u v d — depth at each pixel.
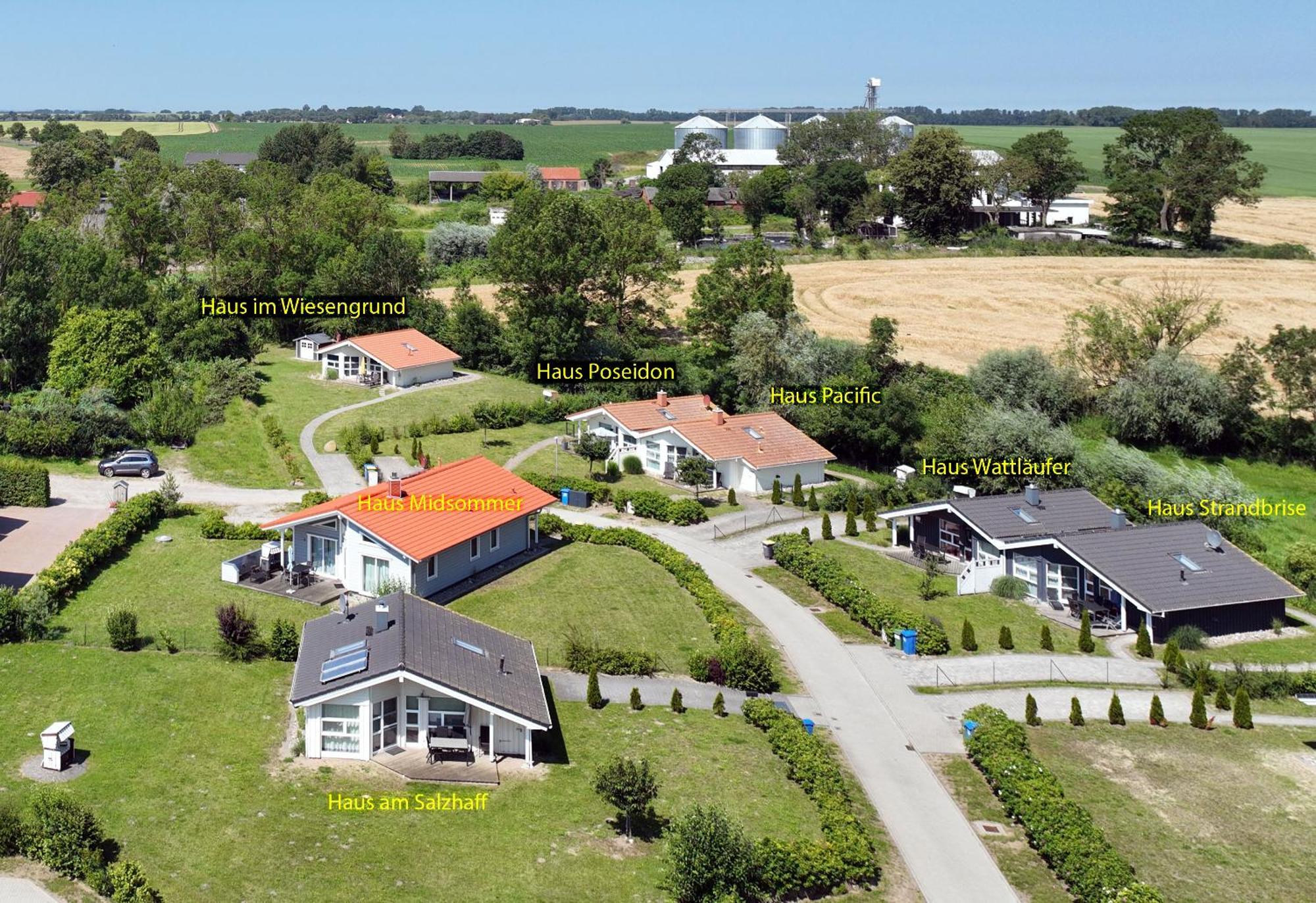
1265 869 39.41
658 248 123.31
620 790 37.66
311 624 49.41
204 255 127.50
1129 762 46.66
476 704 42.06
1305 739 49.62
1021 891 37.50
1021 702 51.66
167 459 79.94
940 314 137.00
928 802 42.66
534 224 113.62
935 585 66.06
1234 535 78.88
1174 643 56.75
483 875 35.88
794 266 162.75
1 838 34.91
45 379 93.06
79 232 133.88
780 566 67.44
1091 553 62.84
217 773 40.84
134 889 33.09
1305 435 99.25
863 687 52.28
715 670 51.34
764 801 41.28
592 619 57.88
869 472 91.50
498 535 65.25
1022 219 194.00
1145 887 36.25
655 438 84.38
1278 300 141.62
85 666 48.50
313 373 106.25
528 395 103.31
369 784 40.88
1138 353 104.94
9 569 59.22
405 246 118.69
